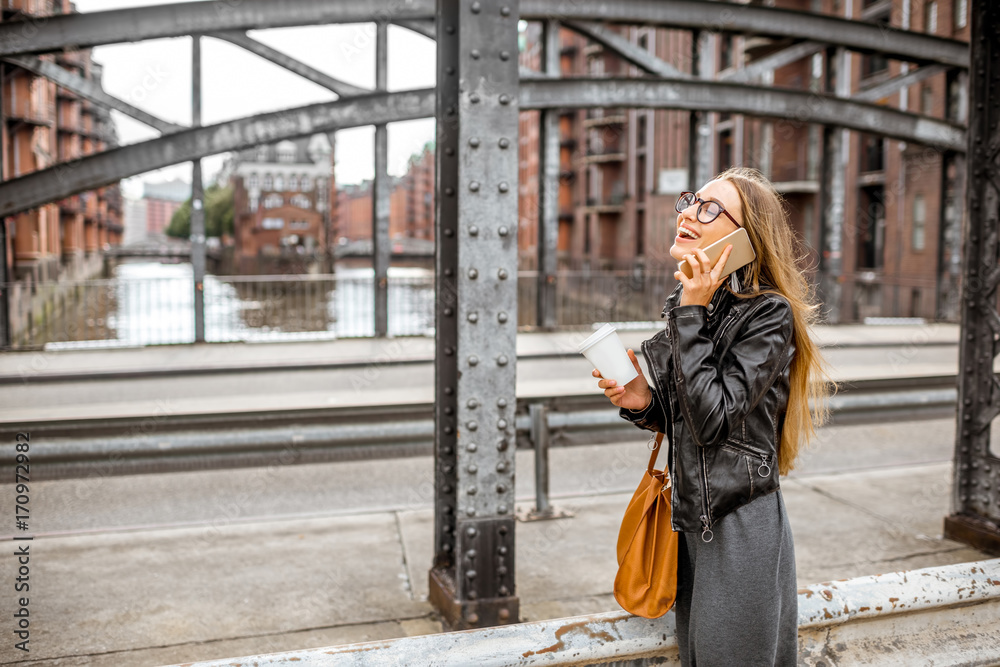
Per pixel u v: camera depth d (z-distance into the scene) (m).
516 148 3.53
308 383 10.58
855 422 6.14
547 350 14.28
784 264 1.92
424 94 15.99
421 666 1.93
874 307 29.17
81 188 14.48
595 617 2.14
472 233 3.51
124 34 14.20
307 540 5.00
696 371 1.73
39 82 36.72
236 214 125.94
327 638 3.63
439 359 3.93
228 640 3.59
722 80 17.38
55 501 6.00
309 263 110.50
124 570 4.43
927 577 2.52
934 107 27.44
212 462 4.63
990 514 4.87
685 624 2.02
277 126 15.30
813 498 5.94
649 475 2.08
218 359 13.16
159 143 14.82
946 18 25.81
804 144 34.28
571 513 5.54
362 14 15.15
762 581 1.82
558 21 16.73
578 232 66.06
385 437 4.91
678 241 1.91
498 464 3.66
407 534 5.12
